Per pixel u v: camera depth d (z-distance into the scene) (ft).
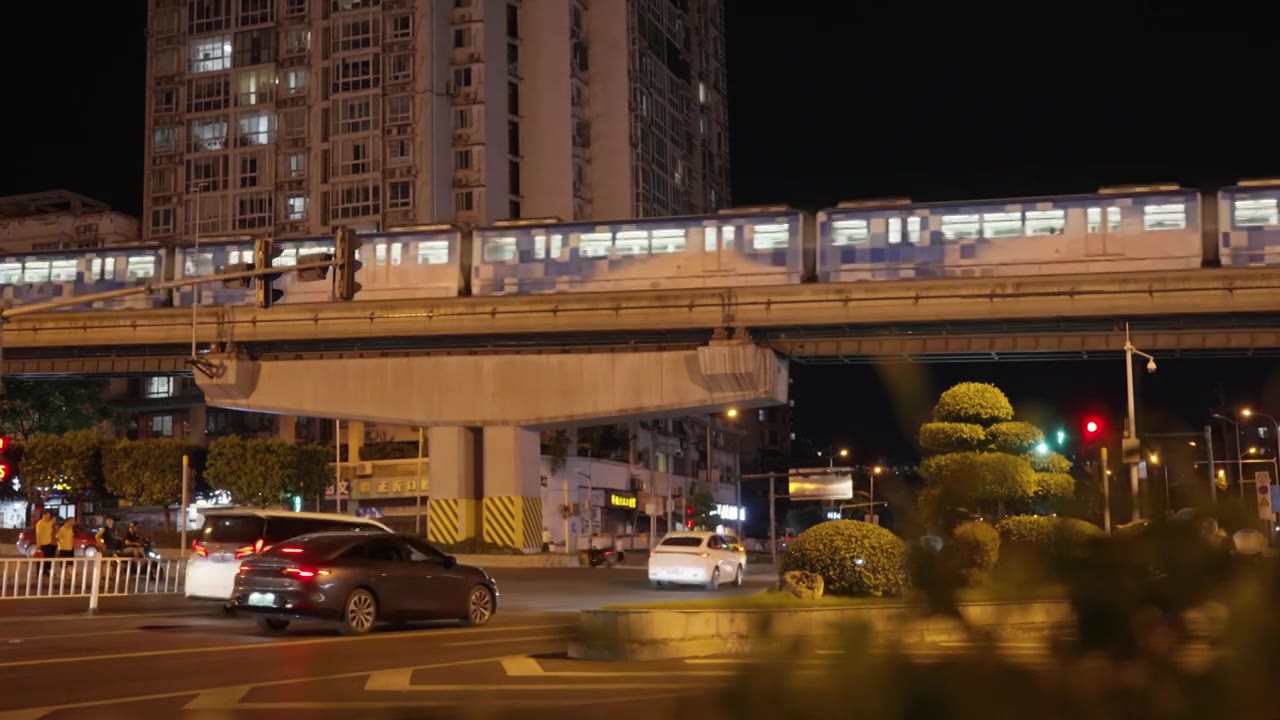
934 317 153.48
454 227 174.70
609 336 174.19
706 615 52.39
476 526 184.24
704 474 336.49
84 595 92.32
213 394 184.65
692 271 164.14
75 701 40.32
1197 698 7.01
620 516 282.56
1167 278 146.51
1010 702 7.09
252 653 55.88
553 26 295.07
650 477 296.51
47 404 249.75
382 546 68.39
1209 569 7.42
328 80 290.35
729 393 167.84
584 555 179.52
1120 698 7.11
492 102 287.07
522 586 121.19
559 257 169.68
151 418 293.84
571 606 90.53
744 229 162.81
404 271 176.45
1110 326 155.12
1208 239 147.84
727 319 161.17
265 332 179.42
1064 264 150.51
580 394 177.06
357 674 47.11
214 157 298.56
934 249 154.81
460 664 50.47
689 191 341.41
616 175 298.97
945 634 7.80
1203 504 8.30
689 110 344.69
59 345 183.73
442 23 287.48
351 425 266.36
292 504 219.20
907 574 8.14
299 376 185.88
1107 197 150.41
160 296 184.03
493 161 285.64
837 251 158.20
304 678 46.01
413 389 183.32
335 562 65.62
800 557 58.85
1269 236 145.38
